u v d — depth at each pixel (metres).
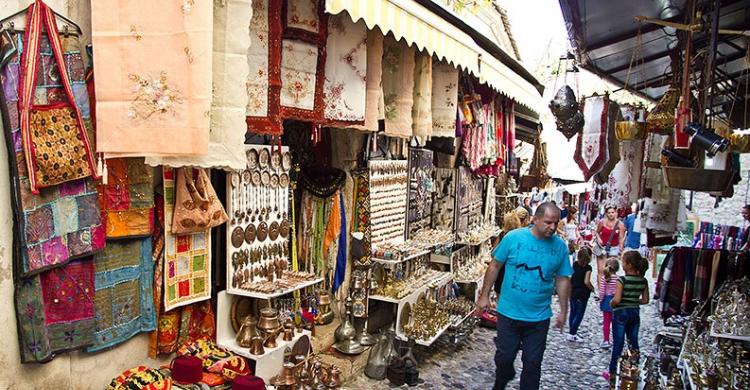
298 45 3.13
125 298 2.67
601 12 3.80
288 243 4.15
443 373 4.77
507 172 7.28
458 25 4.25
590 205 11.03
